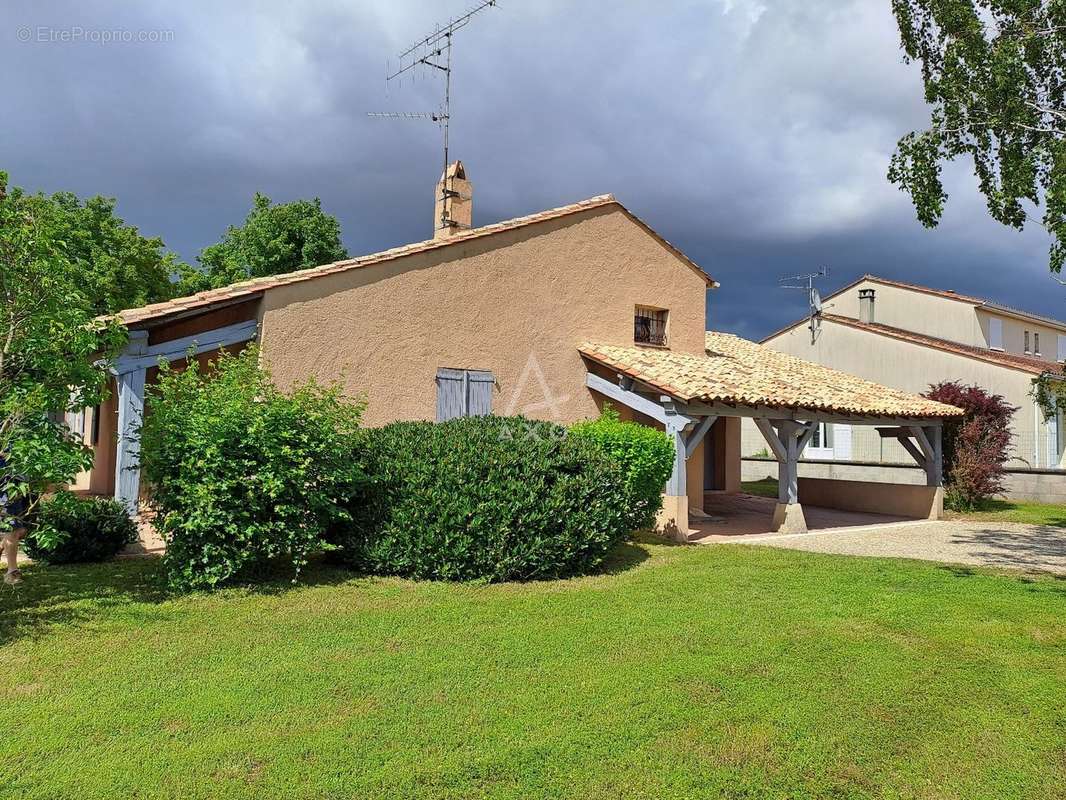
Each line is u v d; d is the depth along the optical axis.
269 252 31.39
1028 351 30.77
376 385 11.44
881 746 4.36
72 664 5.33
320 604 7.17
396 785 3.69
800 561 10.12
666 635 6.34
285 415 8.04
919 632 6.68
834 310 32.97
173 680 5.04
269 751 4.00
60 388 7.23
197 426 7.56
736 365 16.22
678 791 3.75
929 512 16.56
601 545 9.12
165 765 3.82
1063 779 4.05
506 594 7.82
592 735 4.32
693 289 16.81
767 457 27.69
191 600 7.20
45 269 7.02
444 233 15.80
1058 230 9.06
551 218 13.90
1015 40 9.52
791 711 4.79
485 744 4.17
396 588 7.94
